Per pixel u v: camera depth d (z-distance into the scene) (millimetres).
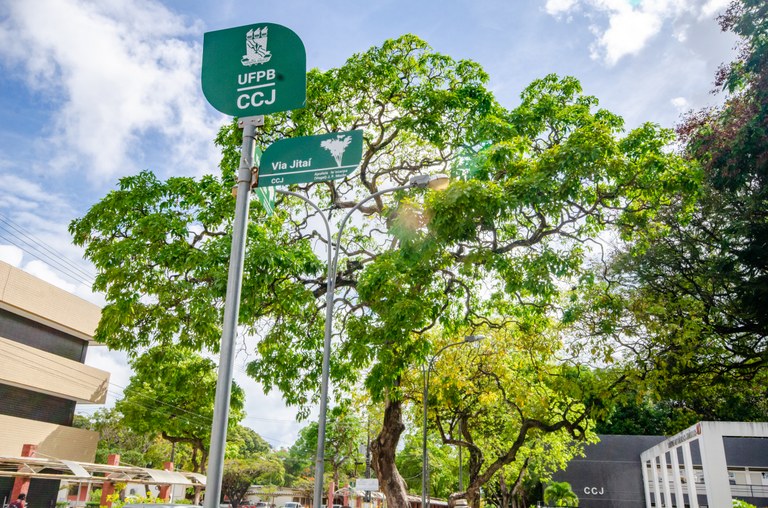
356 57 16188
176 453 53312
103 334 14539
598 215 14992
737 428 24625
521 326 20188
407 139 17750
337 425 51188
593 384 20156
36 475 20125
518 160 13344
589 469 42906
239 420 34344
